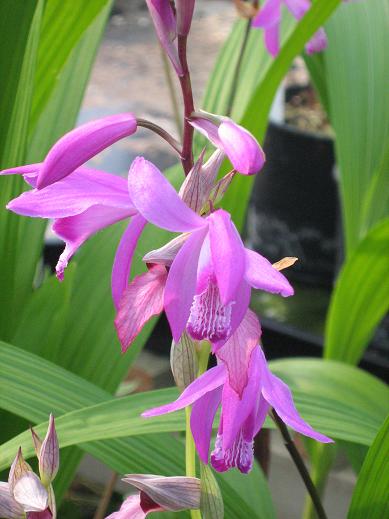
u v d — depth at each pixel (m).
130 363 0.32
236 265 0.16
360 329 0.38
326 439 0.19
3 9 0.25
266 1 0.36
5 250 0.29
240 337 0.18
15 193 0.29
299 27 0.30
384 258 0.34
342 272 0.36
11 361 0.25
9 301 0.30
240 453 0.19
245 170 0.16
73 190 0.19
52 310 0.31
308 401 0.26
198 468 0.27
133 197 0.17
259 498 0.31
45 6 0.30
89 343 0.32
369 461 0.24
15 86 0.27
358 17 0.43
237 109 0.39
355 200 0.42
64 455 0.31
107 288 0.33
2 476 0.32
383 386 0.33
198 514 0.21
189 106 0.18
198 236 0.17
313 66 0.45
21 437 0.23
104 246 0.34
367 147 0.42
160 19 0.18
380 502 0.25
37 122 0.34
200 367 0.20
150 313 0.18
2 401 0.24
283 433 0.25
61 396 0.25
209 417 0.19
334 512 0.51
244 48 0.39
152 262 0.17
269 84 0.31
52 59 0.32
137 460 0.26
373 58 0.42
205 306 0.17
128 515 0.21
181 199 0.17
